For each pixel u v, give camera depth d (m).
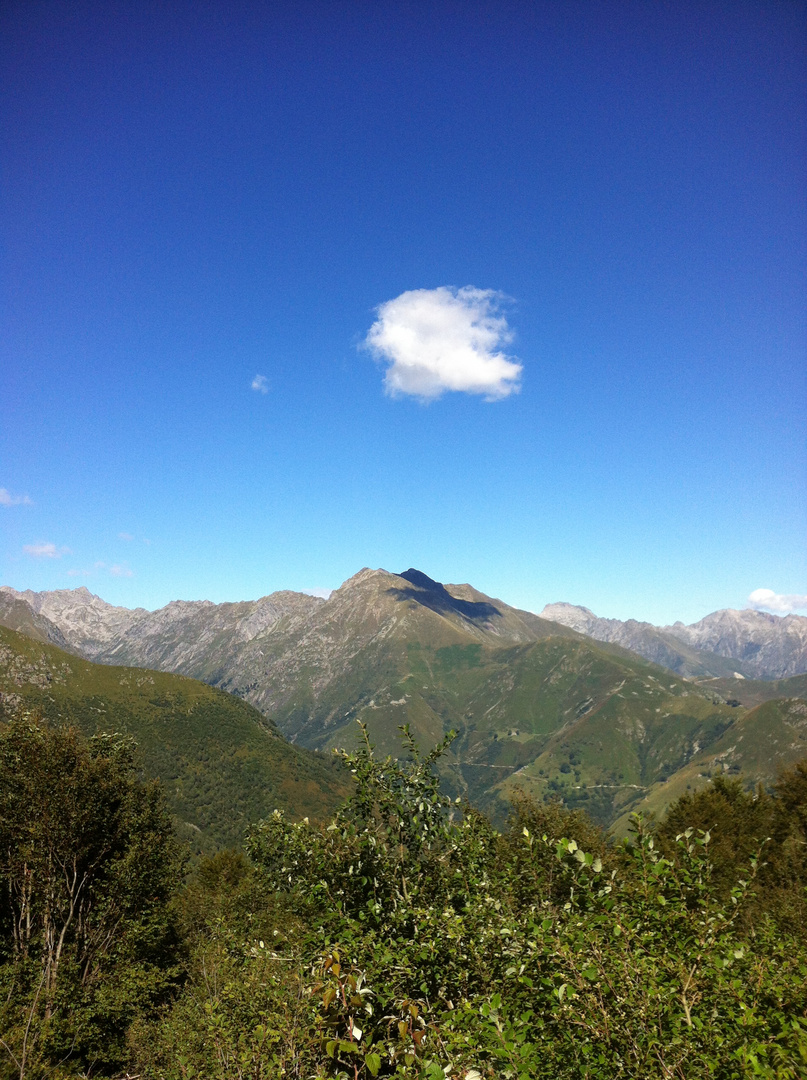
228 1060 9.00
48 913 25.86
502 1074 4.88
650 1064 4.90
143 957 30.09
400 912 7.67
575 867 6.80
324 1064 6.73
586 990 5.31
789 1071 4.60
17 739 27.31
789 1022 5.24
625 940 5.68
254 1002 9.69
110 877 28.56
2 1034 19.30
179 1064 10.91
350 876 8.81
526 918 6.80
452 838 9.20
